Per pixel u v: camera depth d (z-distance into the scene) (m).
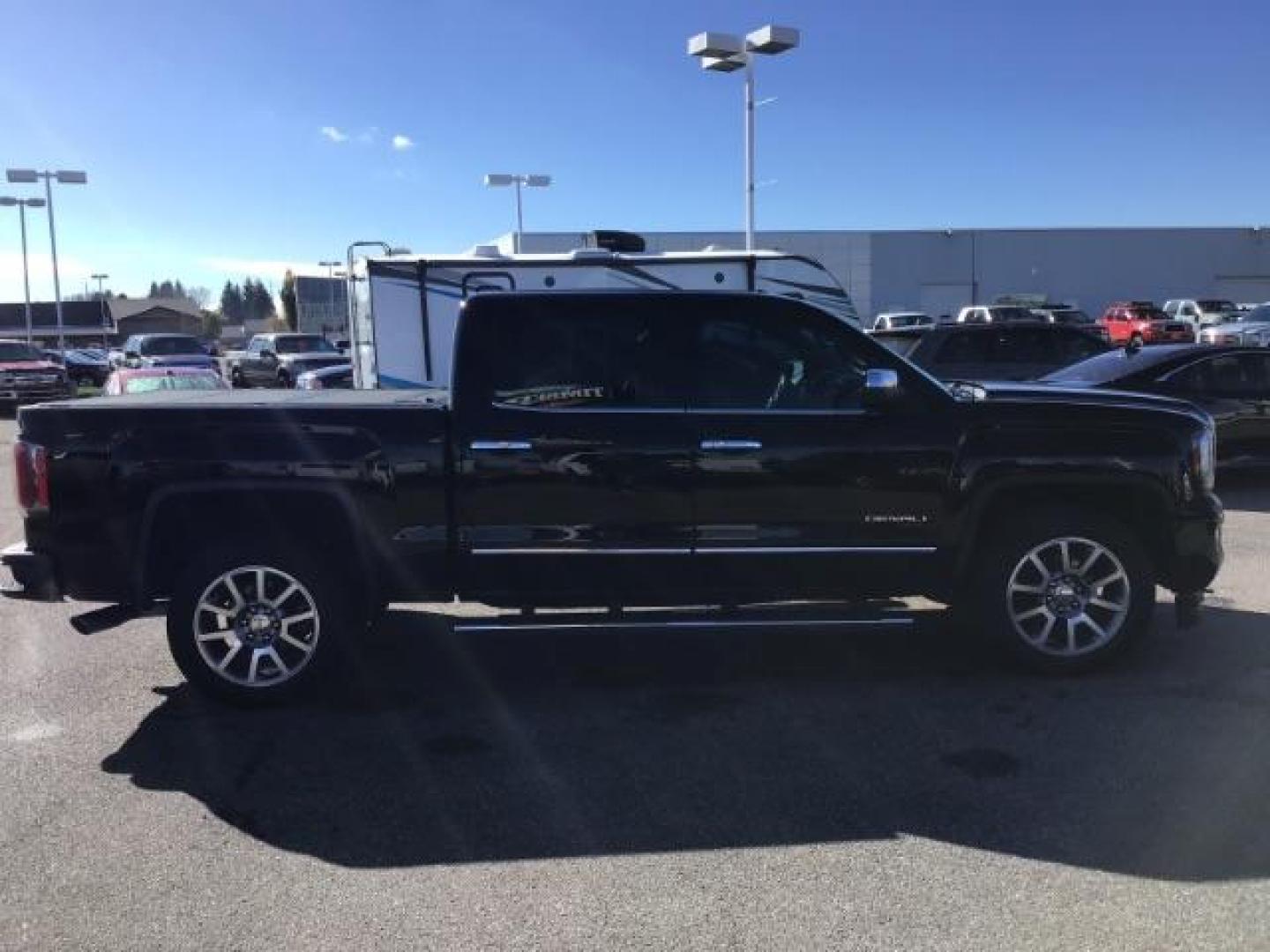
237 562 5.19
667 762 4.61
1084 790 4.27
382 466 5.18
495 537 5.23
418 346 11.98
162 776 4.53
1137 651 6.05
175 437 5.14
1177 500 5.49
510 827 4.03
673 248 56.69
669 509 5.25
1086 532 5.47
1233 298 62.50
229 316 171.12
